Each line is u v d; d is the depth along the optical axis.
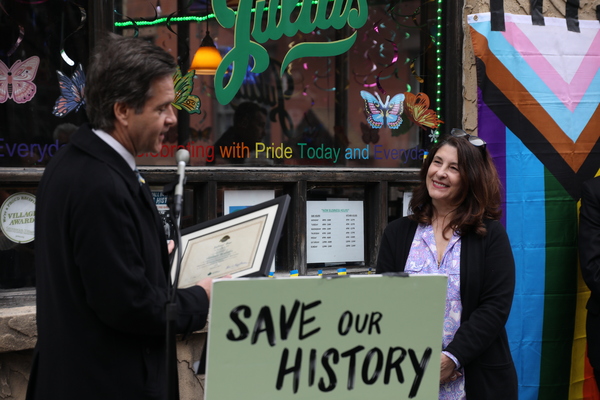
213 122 3.38
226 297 1.71
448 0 3.85
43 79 3.02
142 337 1.83
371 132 3.77
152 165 3.24
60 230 1.74
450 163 2.55
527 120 3.83
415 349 1.92
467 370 2.45
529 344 3.85
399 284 1.89
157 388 1.85
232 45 3.40
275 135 3.53
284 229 3.57
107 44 1.83
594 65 3.97
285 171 3.49
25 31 2.97
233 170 3.37
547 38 3.88
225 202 3.40
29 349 2.86
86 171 1.72
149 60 1.77
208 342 1.70
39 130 3.01
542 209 3.86
